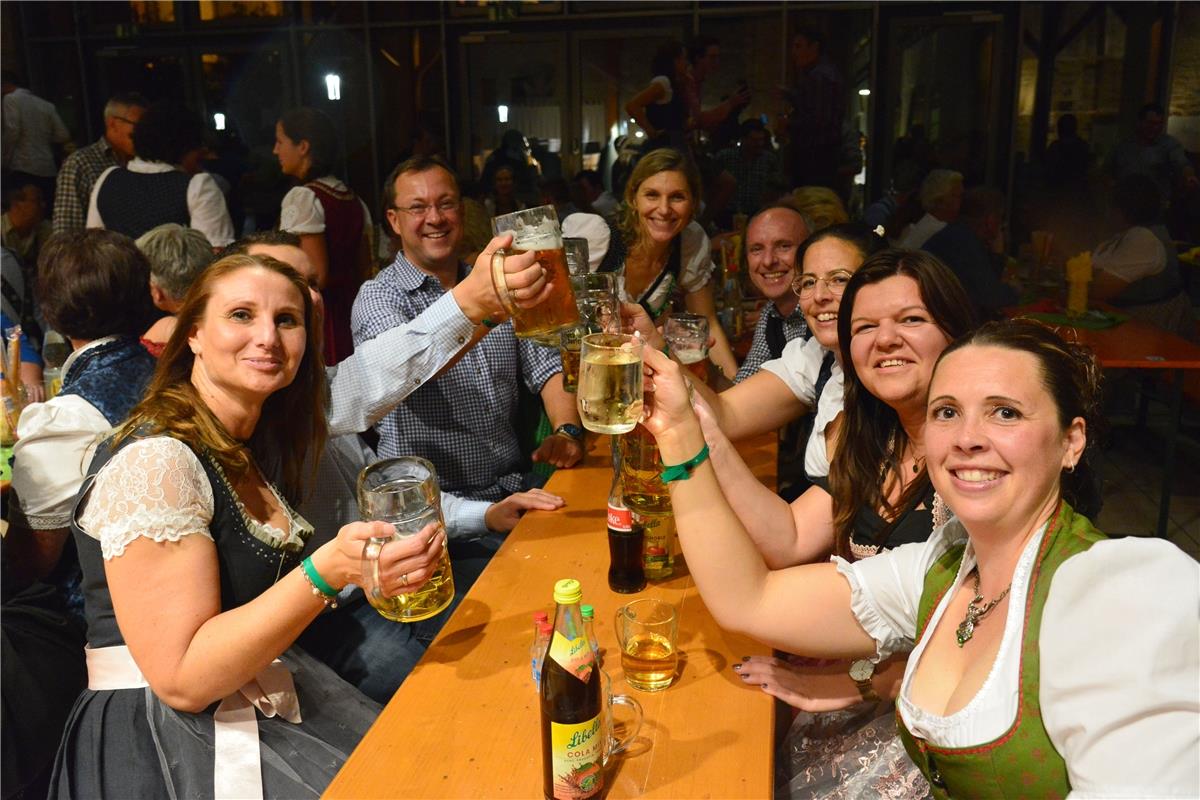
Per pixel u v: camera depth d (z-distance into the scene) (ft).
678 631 4.83
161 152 12.85
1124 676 2.96
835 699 4.44
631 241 10.01
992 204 16.55
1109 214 21.44
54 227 15.89
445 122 26.18
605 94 25.40
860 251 6.47
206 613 4.42
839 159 20.35
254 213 20.88
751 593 4.42
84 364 6.75
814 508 5.56
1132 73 23.08
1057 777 3.18
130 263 6.86
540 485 8.61
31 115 19.13
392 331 6.08
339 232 12.39
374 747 3.87
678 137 17.39
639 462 5.23
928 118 24.23
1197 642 2.96
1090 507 3.99
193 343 4.99
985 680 3.41
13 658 5.96
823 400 6.20
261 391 4.96
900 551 4.46
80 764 4.64
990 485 3.53
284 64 26.27
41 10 26.27
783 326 8.98
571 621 3.50
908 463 5.21
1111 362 10.84
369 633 6.31
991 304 13.93
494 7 25.08
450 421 7.68
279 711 4.83
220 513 4.70
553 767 3.51
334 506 6.27
